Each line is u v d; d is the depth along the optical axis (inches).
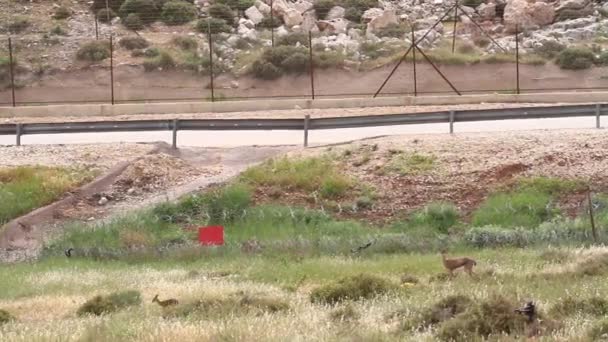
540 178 1710.1
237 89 2856.8
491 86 2758.4
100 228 1653.5
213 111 2406.5
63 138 2142.0
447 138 1863.9
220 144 2033.7
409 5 3560.5
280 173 1801.2
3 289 1222.3
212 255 1508.4
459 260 1135.0
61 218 1745.8
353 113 2272.4
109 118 2354.8
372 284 1033.5
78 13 3479.3
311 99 2508.6
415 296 971.9
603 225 1533.0
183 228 1674.5
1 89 2878.9
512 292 941.8
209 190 1784.0
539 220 1617.9
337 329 805.9
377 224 1664.6
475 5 3489.2
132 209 1752.0
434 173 1755.7
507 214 1625.2
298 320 856.9
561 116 1904.5
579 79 2780.5
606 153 1749.5
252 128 1950.1
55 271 1385.3
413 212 1678.2
